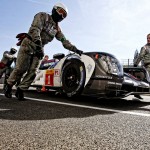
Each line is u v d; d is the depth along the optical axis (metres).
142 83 3.99
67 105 3.06
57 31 3.38
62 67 3.92
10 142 1.28
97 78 3.33
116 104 3.50
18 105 2.83
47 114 2.25
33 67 3.26
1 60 6.19
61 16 3.20
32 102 3.21
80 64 3.55
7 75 5.97
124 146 1.27
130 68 4.33
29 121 1.88
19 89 3.32
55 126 1.72
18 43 3.21
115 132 1.59
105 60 3.34
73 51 3.56
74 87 3.62
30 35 3.04
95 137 1.44
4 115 2.12
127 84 3.63
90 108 2.86
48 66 4.30
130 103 3.74
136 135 1.53
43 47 3.31
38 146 1.22
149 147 1.26
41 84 4.44
